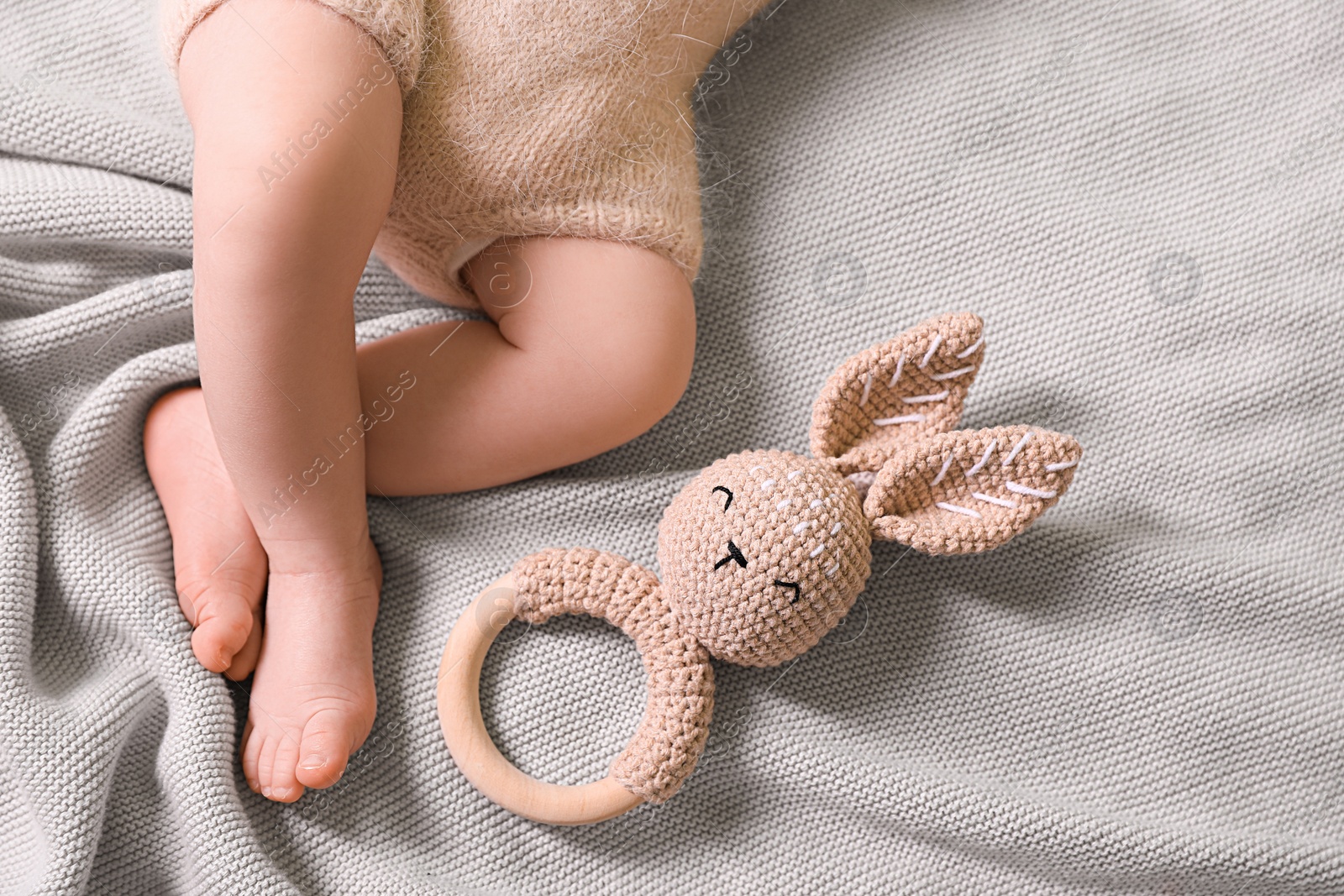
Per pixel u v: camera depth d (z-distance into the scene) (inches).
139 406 20.8
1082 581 20.8
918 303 21.4
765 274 21.4
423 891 19.8
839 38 21.7
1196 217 21.5
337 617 19.7
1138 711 20.7
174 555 20.4
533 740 20.2
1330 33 21.7
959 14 21.7
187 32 18.4
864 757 20.3
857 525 19.1
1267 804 20.7
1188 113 21.6
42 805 19.2
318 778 19.3
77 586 20.0
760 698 20.4
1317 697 20.8
